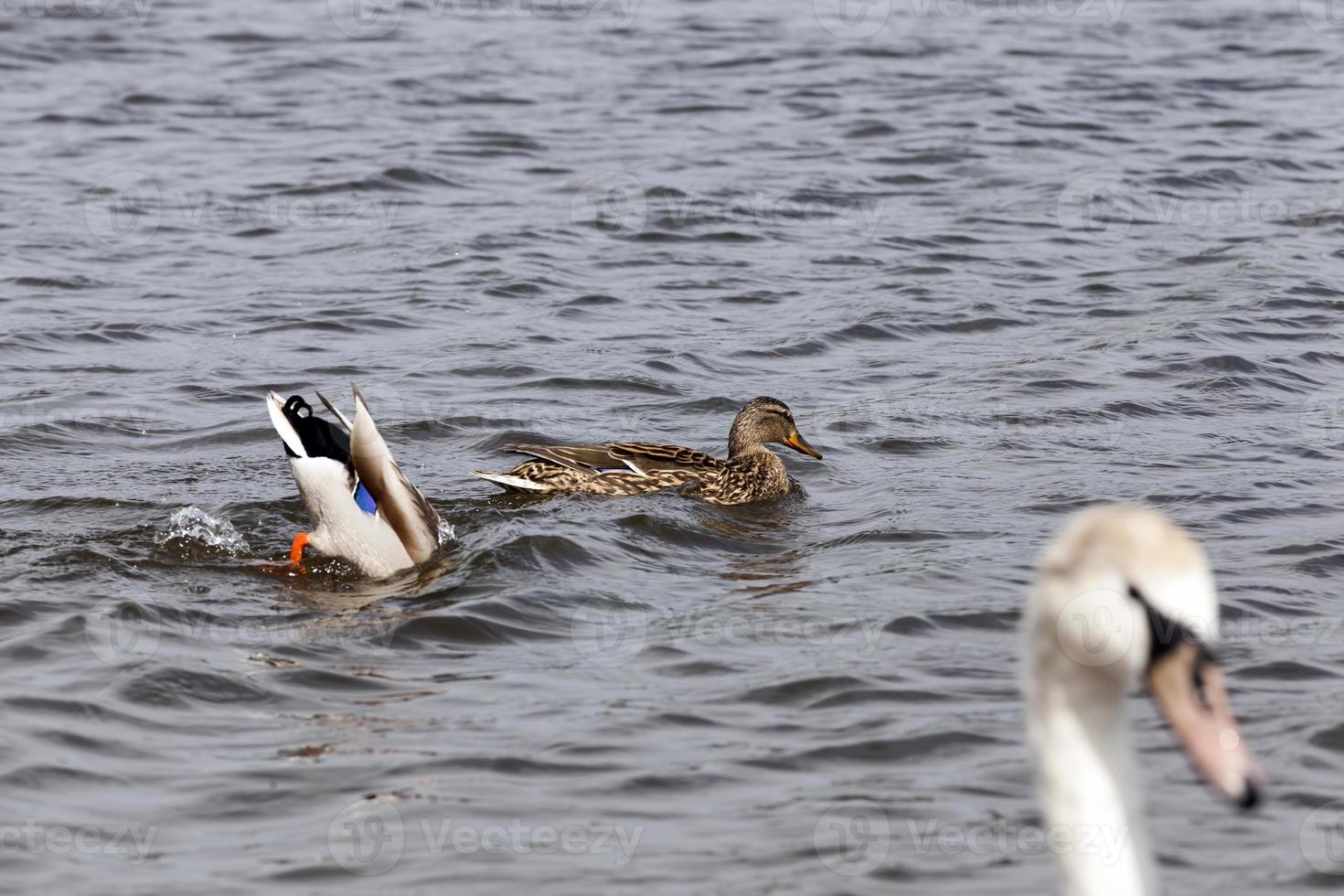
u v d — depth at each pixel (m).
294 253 25.55
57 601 12.15
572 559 13.60
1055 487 15.60
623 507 15.34
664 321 22.31
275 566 13.41
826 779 9.46
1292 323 21.98
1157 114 35.97
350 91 37.22
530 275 24.31
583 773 9.48
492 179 30.28
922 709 10.38
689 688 10.79
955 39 44.16
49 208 27.80
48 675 10.72
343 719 10.27
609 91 37.59
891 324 22.11
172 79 38.16
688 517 15.06
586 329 21.91
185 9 46.53
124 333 21.31
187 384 19.19
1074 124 34.91
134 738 9.90
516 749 9.79
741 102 36.56
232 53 41.19
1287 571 13.06
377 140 32.75
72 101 35.78
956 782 9.39
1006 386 19.28
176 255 25.28
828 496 15.95
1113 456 16.62
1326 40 44.41
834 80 38.75
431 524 13.71
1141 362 20.11
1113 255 25.83
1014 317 22.45
